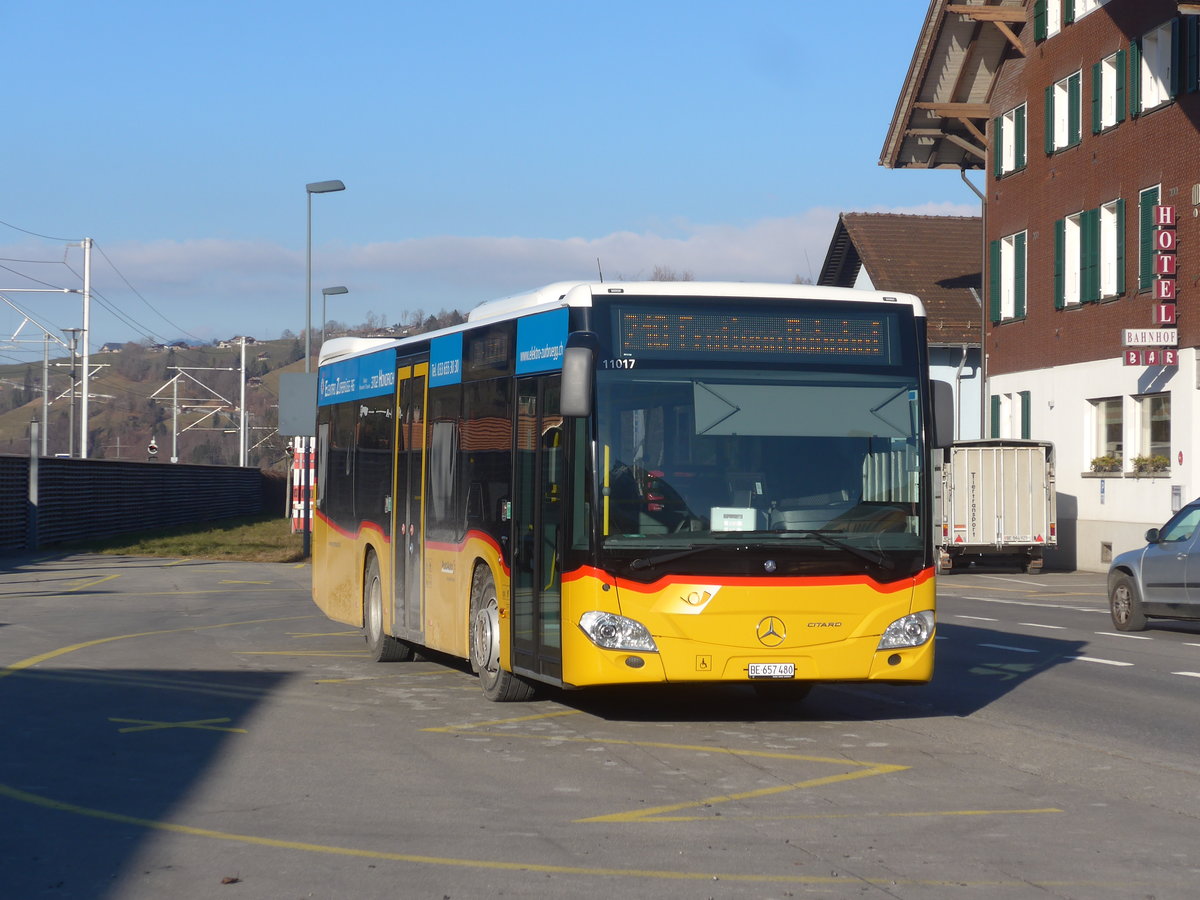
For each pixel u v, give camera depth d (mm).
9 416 135250
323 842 7477
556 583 10836
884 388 10922
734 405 10648
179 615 22031
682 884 6633
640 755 10086
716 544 10375
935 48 43562
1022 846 7398
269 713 12016
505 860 7090
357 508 16531
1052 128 39031
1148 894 6484
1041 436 39656
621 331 10688
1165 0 33875
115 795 8680
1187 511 19766
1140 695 13336
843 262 58375
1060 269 38594
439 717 11812
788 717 11961
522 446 11625
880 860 7098
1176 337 32750
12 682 14023
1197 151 32469
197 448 122938
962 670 15367
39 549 39844
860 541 10617
